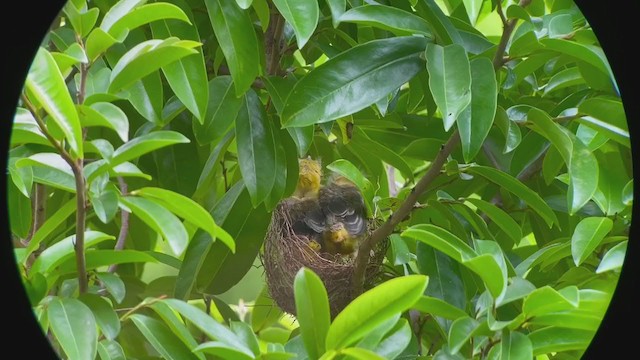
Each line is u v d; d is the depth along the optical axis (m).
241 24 4.48
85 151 3.50
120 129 3.45
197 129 4.81
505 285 3.43
